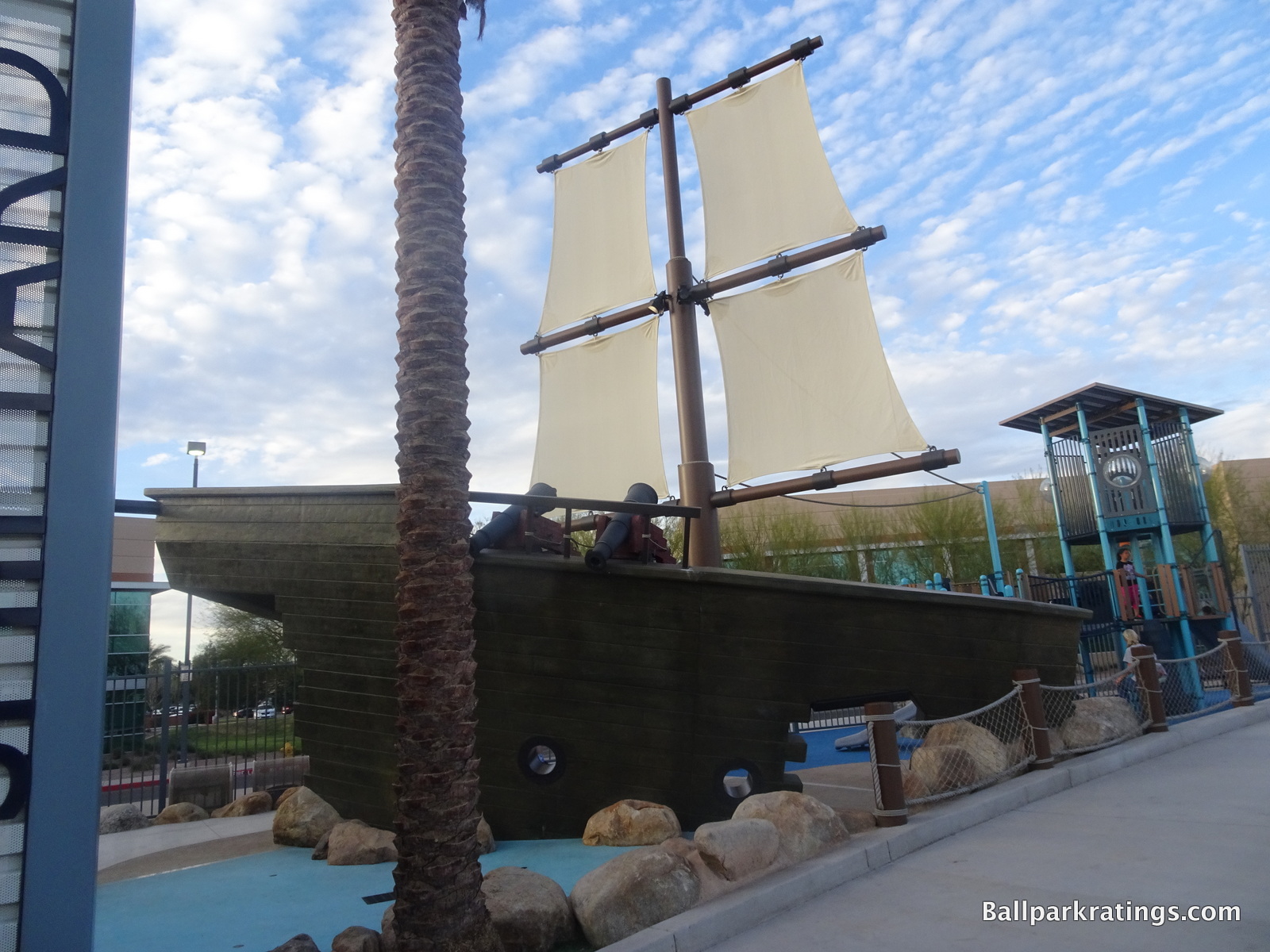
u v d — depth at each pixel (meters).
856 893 4.98
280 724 13.65
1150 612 14.44
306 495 7.86
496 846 7.10
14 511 3.25
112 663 12.50
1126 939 3.84
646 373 16.97
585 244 18.83
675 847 4.95
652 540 7.89
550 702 7.31
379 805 7.39
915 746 11.98
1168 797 6.59
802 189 15.91
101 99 3.58
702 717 7.22
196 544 8.24
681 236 14.42
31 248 3.42
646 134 18.28
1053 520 33.22
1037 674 7.87
